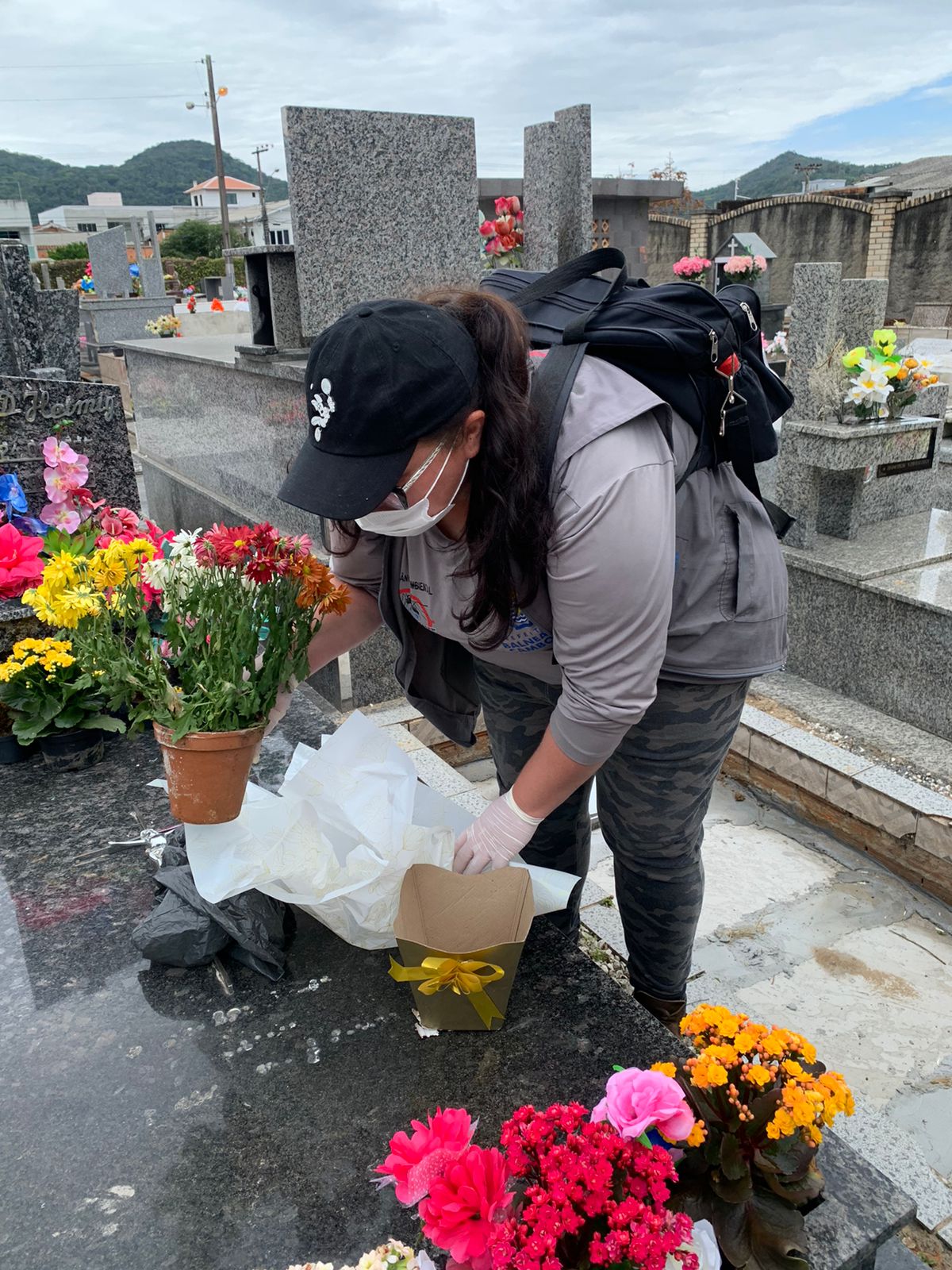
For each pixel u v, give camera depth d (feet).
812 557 11.07
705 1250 3.46
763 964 7.91
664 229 51.16
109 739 8.00
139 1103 4.44
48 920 5.74
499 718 5.87
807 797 9.93
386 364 3.51
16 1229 3.88
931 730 10.14
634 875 5.46
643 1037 4.74
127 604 5.14
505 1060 4.61
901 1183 5.64
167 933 5.10
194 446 16.53
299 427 11.54
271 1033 4.82
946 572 10.69
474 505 3.92
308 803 4.99
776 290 48.60
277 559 4.78
